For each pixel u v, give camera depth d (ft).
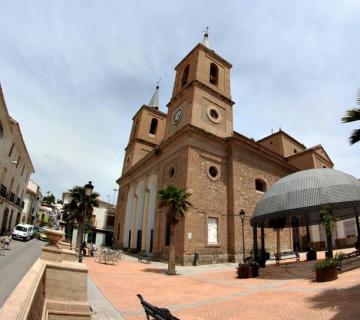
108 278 45.70
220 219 76.64
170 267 54.24
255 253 60.59
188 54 98.48
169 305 29.99
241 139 85.25
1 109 78.79
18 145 109.81
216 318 25.02
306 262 60.18
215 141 82.99
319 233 102.42
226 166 83.82
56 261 21.42
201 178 76.48
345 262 48.01
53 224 242.78
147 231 95.30
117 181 138.00
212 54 96.78
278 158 97.04
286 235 93.09
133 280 45.39
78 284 20.51
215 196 77.77
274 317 24.27
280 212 53.06
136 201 111.04
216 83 96.53
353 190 50.49
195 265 66.69
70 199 103.30
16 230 104.06
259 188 91.20
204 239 71.36
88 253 86.58
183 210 60.03
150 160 101.76
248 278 48.16
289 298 30.50
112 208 182.60
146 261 72.74
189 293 36.35
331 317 22.35
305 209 50.42
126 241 115.85
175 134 82.58
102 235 164.76
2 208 104.53
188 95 87.56
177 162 80.84
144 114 133.08
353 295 28.09
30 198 183.52
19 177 124.77
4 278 34.86
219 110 90.33
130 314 26.20
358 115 30.89
